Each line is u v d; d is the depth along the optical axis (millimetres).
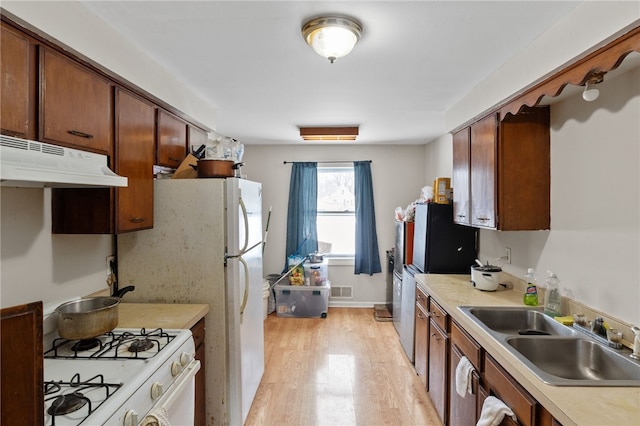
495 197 2082
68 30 1267
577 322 1660
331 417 2309
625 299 1507
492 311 1949
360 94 2471
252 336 2387
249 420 2275
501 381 1376
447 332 2094
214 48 1719
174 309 1904
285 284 4539
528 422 1158
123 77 1596
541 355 1531
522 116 2051
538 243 2143
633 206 1466
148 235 2033
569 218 1872
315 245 4629
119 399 1016
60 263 1652
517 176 2061
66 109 1320
